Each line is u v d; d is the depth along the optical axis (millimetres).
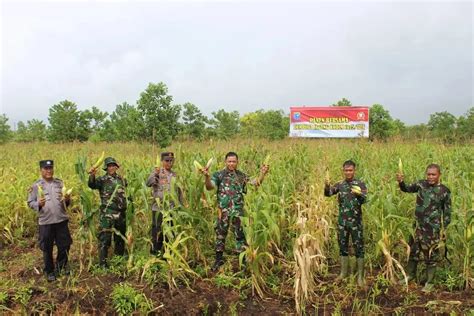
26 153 17344
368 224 7625
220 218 6871
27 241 8641
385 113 29797
